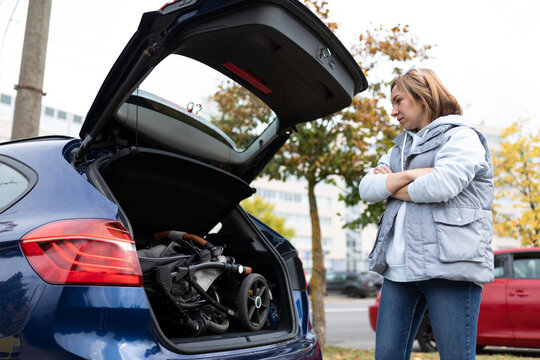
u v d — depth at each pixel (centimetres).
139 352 145
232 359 171
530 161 1414
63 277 142
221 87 550
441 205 188
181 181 246
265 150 263
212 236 275
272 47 193
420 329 649
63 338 137
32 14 435
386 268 205
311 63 198
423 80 210
